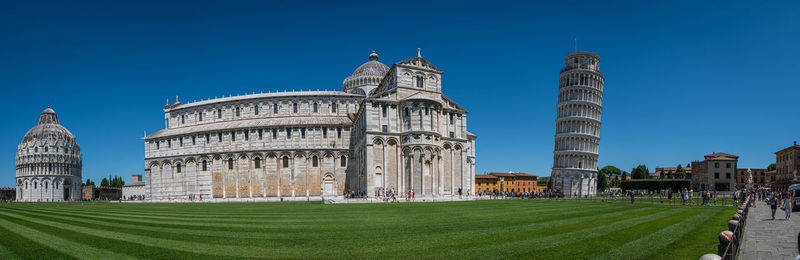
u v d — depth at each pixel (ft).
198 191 331.98
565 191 407.44
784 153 401.08
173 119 384.47
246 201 283.38
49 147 568.41
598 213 120.57
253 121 340.18
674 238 68.74
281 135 318.04
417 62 267.80
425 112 255.29
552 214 117.08
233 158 322.14
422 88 266.36
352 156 316.19
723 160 467.93
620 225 87.25
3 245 64.28
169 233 77.36
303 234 75.05
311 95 353.51
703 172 486.79
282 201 264.11
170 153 347.77
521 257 53.57
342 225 90.02
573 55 441.27
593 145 426.10
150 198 351.05
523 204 175.73
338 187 313.32
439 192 251.19
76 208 182.29
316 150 314.76
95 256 55.52
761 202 210.18
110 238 70.95
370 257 53.93
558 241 65.67
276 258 53.42
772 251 60.18
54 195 563.07
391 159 250.37
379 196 231.71
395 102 254.88
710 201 201.16
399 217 109.60
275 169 315.78
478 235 72.59
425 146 246.88
